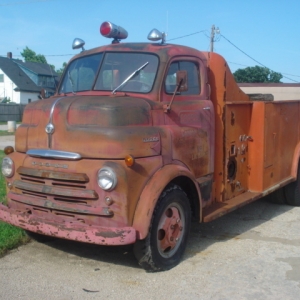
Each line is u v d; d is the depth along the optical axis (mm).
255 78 36062
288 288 4453
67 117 4625
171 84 5215
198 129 5430
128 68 5266
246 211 7605
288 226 6676
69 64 5934
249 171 6676
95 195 4375
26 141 4957
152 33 5426
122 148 4395
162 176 4613
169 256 4914
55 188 4566
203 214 5445
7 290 4332
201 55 5773
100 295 4254
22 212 4867
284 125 7273
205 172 5594
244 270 4891
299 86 16734
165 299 4188
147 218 4395
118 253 5391
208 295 4277
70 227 4363
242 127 6406
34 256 5238
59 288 4398
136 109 4652
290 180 7512
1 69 54062
